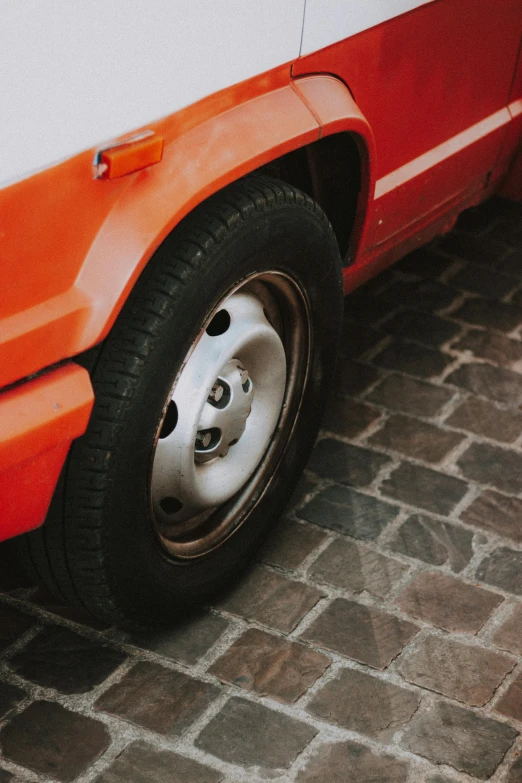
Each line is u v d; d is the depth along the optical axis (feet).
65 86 5.60
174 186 6.33
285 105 7.26
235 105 6.90
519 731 7.49
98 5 5.63
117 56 5.84
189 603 8.01
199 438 7.64
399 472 10.02
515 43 10.91
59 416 6.00
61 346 5.99
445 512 9.57
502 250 14.02
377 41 8.32
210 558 8.12
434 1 8.90
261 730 7.35
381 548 9.09
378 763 7.16
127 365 6.48
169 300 6.56
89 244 6.06
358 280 10.18
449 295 12.95
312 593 8.57
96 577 7.07
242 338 7.41
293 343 8.45
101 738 7.23
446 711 7.60
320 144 8.44
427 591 8.66
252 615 8.32
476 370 11.61
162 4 6.01
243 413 7.75
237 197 7.02
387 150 9.28
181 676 7.75
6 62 5.29
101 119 5.87
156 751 7.16
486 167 11.55
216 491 7.83
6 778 6.91
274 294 8.00
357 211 8.86
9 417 5.85
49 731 7.25
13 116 5.41
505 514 9.60
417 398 11.08
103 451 6.53
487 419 10.86
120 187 6.12
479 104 10.73
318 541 9.11
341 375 11.33
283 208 7.31
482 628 8.34
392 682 7.80
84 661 7.82
